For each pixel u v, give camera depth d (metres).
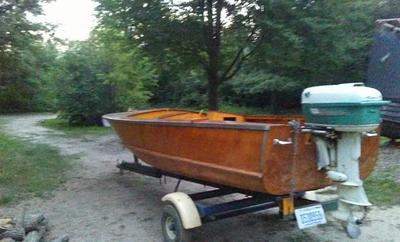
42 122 20.22
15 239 4.38
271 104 20.39
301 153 3.63
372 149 4.06
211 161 4.08
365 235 4.43
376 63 9.20
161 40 10.30
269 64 11.27
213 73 11.34
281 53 9.97
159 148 4.93
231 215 4.15
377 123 3.51
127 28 10.34
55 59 18.19
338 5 9.84
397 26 8.75
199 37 10.45
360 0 11.59
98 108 17.72
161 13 9.88
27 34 9.51
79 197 6.18
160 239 4.54
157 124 4.74
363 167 4.07
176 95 22.61
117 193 6.37
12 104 28.34
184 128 4.33
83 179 7.29
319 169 3.70
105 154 9.95
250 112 20.23
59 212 5.51
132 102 17.78
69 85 17.91
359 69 14.98
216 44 10.89
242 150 3.66
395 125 8.62
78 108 17.81
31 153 9.77
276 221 4.98
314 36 9.77
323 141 3.62
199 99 21.52
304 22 9.37
